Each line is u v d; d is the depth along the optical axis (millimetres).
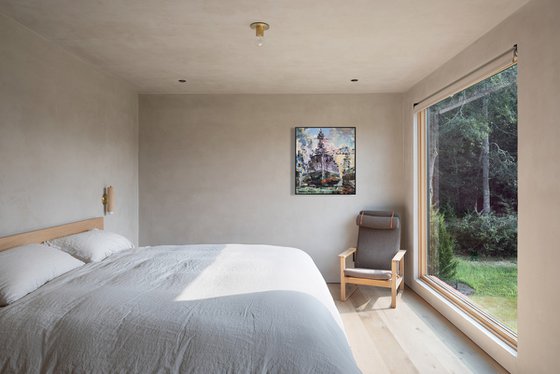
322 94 5180
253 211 5180
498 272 3109
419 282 4602
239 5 2633
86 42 3320
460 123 3791
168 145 5180
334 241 5180
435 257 4391
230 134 5180
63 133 3484
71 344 1786
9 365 1773
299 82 4648
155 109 5180
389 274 4160
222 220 5184
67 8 2672
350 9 2693
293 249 3541
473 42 3316
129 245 3652
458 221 3830
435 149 4395
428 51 3557
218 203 5184
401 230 5176
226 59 3801
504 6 2617
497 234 3131
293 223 5180
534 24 2471
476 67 3268
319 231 5180
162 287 2322
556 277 2266
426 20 2871
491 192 3219
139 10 2707
